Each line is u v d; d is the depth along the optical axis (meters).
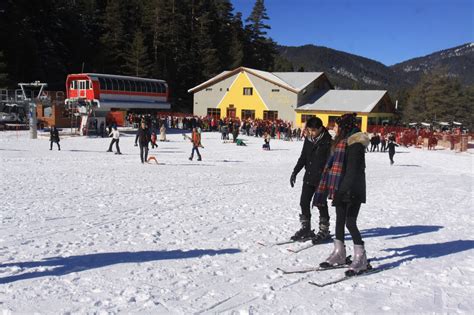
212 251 5.98
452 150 43.91
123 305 4.07
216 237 6.80
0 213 8.11
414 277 5.10
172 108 79.06
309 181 6.42
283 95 60.75
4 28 59.56
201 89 67.50
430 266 5.55
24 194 10.41
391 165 24.83
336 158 5.14
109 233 6.86
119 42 76.50
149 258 5.57
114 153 23.98
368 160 28.25
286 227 7.68
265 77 61.59
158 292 4.41
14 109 46.94
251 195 11.67
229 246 6.27
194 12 92.62
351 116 5.21
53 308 3.96
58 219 7.78
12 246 5.94
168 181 13.85
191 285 4.64
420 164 26.70
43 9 69.31
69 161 19.31
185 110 81.62
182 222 7.89
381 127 52.75
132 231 7.04
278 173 17.62
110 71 74.38
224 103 65.75
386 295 4.52
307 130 6.38
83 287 4.49
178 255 5.74
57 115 46.16
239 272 5.13
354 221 5.13
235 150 30.45
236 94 64.62
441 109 82.75
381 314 4.03
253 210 9.38
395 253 6.14
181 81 83.81
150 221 7.90
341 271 5.27
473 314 4.07
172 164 19.67
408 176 18.75
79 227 7.22
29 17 66.00
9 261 5.27
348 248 6.32
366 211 9.66
